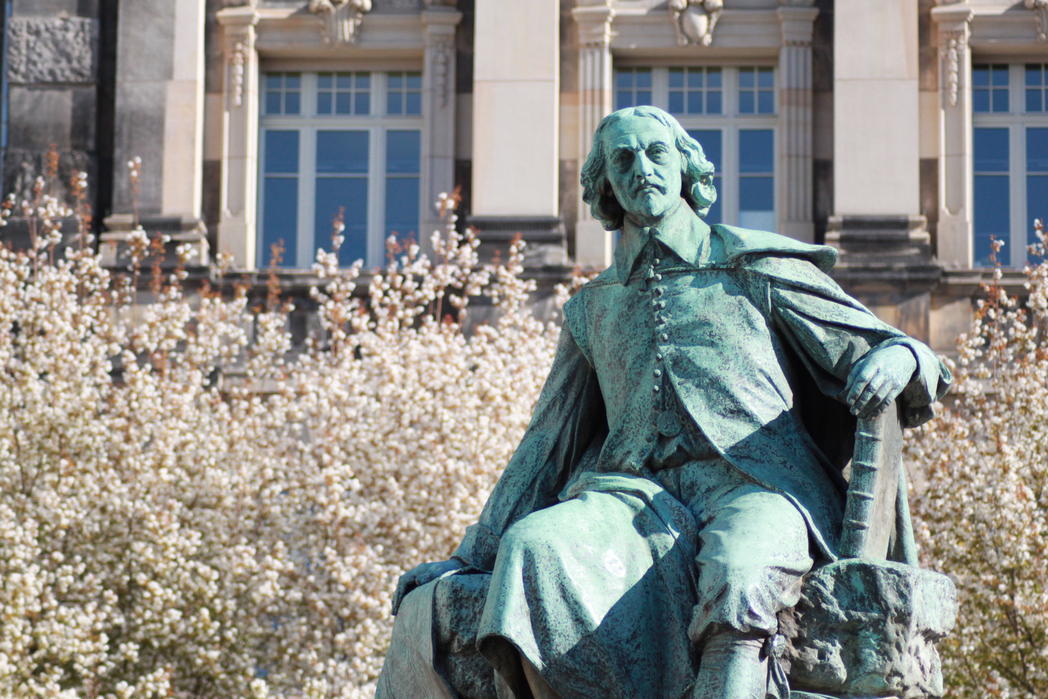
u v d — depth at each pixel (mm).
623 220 6695
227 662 21750
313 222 31172
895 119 29938
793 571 5781
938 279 29047
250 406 24250
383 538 22141
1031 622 20500
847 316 6281
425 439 22516
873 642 5828
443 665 6281
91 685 21469
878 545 6074
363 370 24688
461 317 26250
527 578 5781
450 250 26672
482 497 22047
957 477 21609
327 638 21781
